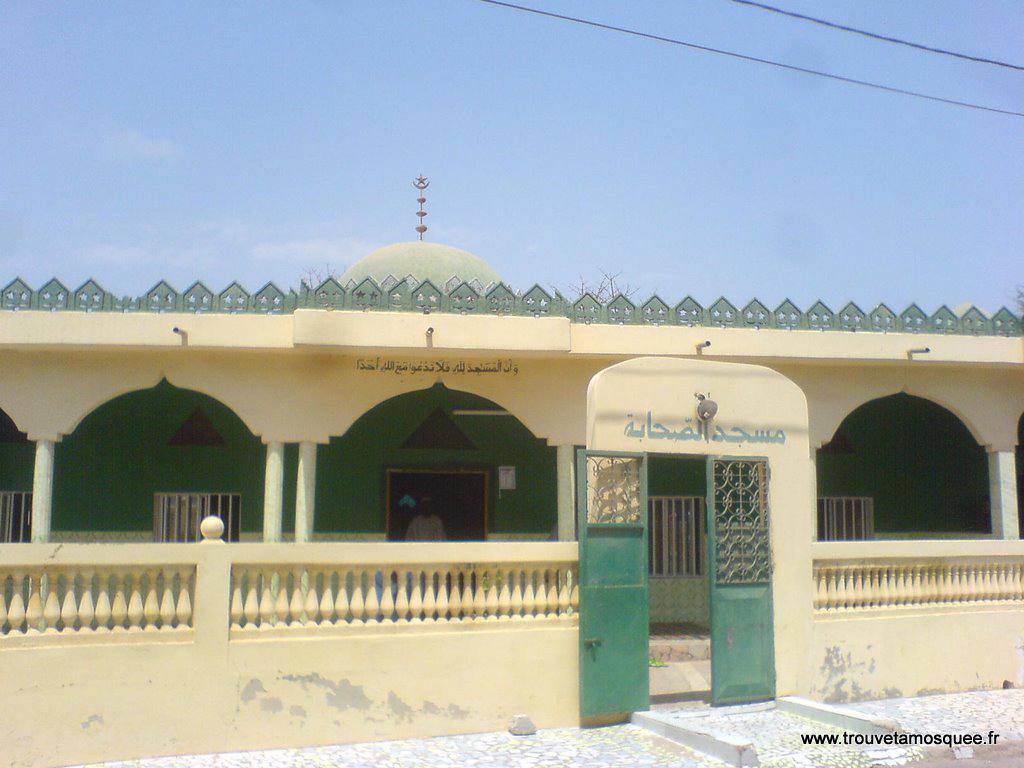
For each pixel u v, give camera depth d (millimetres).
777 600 8492
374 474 13805
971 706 8742
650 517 13453
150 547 6648
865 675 8898
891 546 9242
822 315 12180
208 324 10805
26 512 13242
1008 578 10016
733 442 8414
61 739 6305
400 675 7160
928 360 12188
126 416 13500
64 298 10812
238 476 13516
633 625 7855
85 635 6457
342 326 10766
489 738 7203
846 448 14992
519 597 7617
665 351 11508
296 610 6996
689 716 7805
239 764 6410
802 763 6840
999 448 12867
